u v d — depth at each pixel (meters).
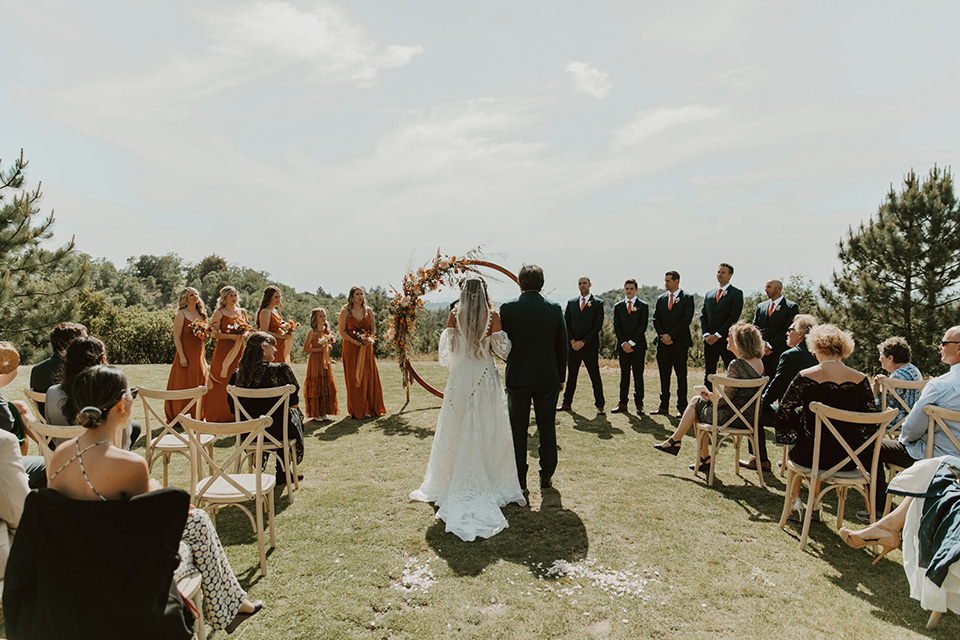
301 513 4.43
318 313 7.61
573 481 5.18
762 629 2.94
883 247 18.20
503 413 4.67
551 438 4.97
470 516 4.15
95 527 1.86
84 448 2.02
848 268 19.72
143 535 1.89
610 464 5.69
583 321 7.95
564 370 5.01
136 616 1.88
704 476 5.35
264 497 3.96
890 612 3.10
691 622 3.00
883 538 3.46
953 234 17.34
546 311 4.79
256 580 3.42
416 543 3.91
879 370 18.64
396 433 6.95
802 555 3.77
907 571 3.20
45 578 1.85
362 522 4.27
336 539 3.98
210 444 4.64
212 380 6.80
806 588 3.35
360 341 7.68
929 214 17.75
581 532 4.09
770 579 3.45
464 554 3.75
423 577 3.45
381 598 3.22
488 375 4.61
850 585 3.39
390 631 2.92
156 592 1.91
